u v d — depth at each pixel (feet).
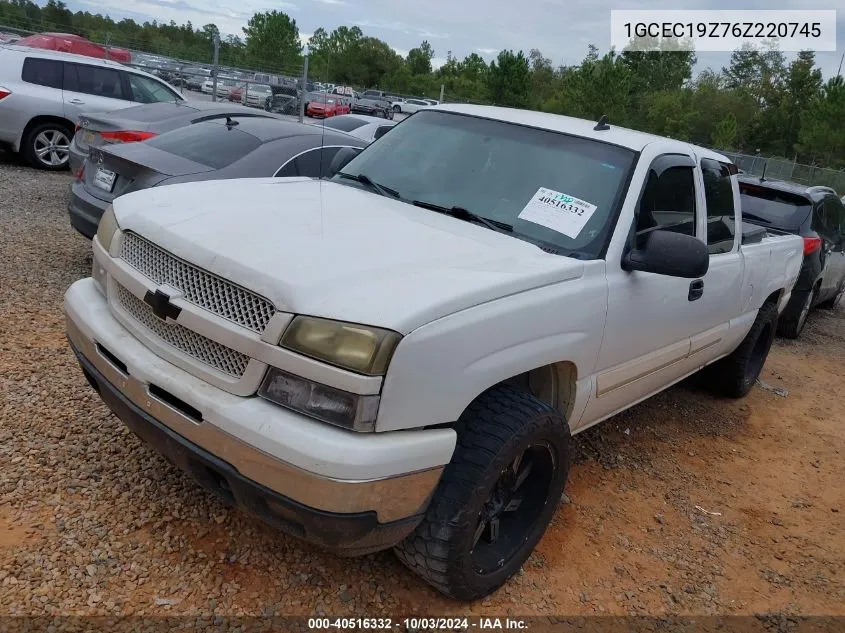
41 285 19.24
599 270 10.84
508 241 10.73
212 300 8.59
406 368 7.89
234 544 10.19
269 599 9.37
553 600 10.44
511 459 9.36
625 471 14.83
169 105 30.83
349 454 7.59
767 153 208.85
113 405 9.46
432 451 8.25
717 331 15.75
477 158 12.70
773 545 13.11
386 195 12.50
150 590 9.18
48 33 83.25
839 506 15.06
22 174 34.65
